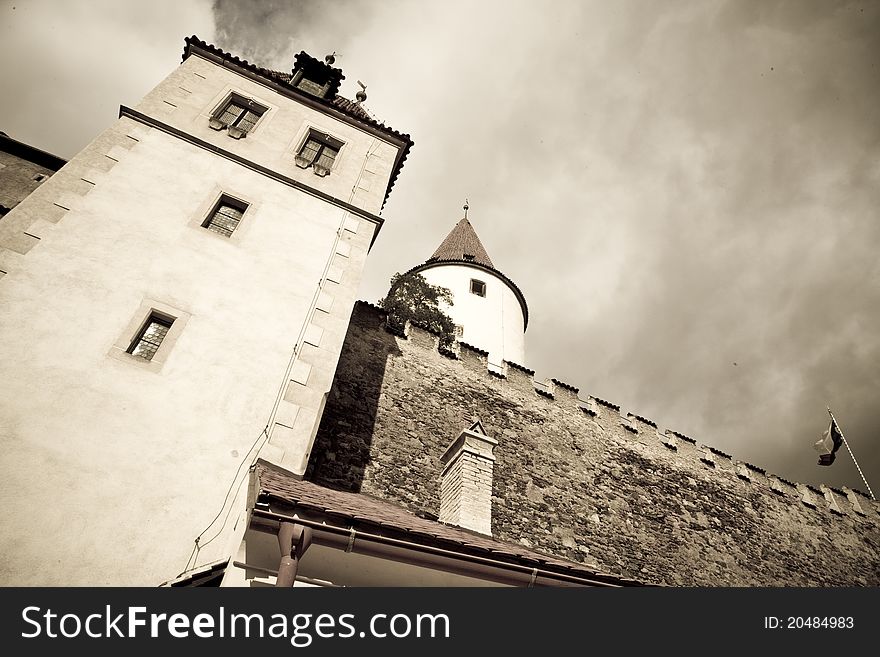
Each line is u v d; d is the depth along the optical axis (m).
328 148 12.95
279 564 5.61
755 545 17.62
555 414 17.09
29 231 8.18
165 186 9.93
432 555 6.00
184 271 9.03
